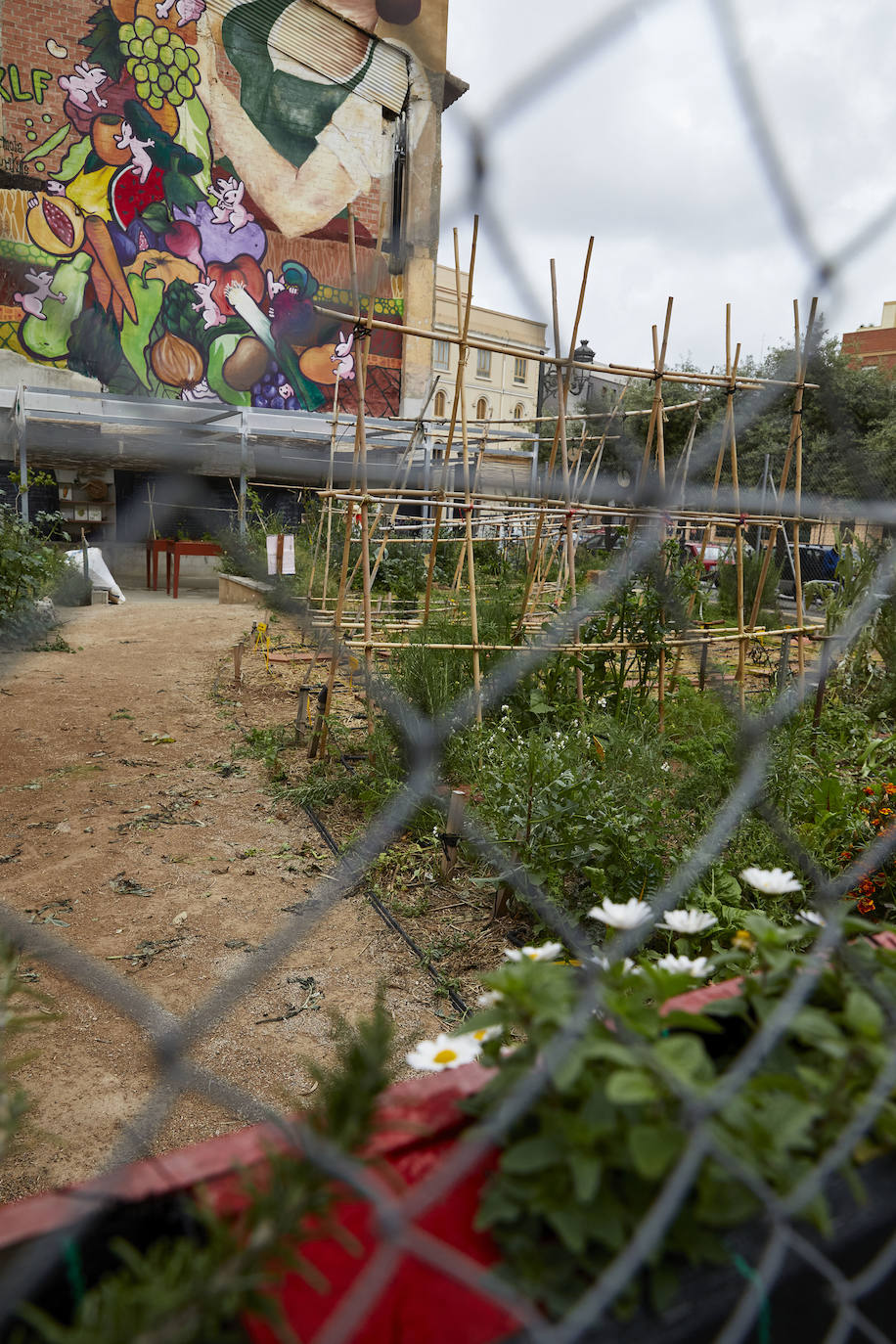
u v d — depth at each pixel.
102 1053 2.79
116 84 13.42
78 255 13.63
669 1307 0.72
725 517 6.07
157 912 3.79
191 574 14.61
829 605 8.10
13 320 13.25
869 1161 0.91
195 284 14.26
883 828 3.86
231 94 14.07
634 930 1.29
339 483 10.38
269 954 1.25
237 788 5.43
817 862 3.62
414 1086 0.92
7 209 13.16
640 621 5.86
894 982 1.07
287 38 14.09
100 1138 2.40
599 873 3.42
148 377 14.20
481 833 3.89
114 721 6.87
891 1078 0.82
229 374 14.70
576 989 0.94
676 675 6.54
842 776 5.26
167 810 5.03
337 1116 0.68
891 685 7.39
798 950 2.81
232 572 13.18
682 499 6.21
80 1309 0.61
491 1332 0.71
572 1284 0.74
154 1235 0.74
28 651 9.41
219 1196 0.74
